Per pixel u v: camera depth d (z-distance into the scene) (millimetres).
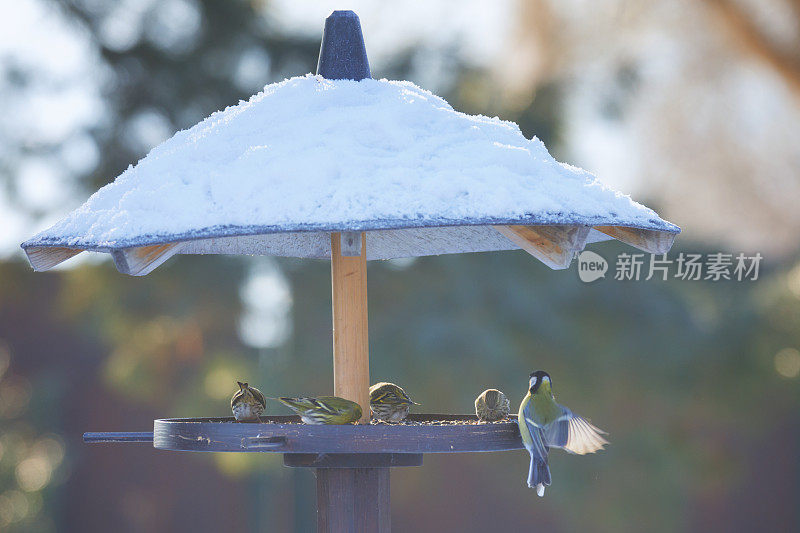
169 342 16562
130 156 14820
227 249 6457
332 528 5176
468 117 5227
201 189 4641
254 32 15172
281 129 4906
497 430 4938
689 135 13938
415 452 4723
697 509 20531
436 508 19984
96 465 19609
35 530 18859
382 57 15023
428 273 15953
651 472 18172
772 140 13680
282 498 19766
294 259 15867
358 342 5434
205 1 15039
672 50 13570
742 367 17766
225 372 16500
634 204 5012
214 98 15117
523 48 13828
